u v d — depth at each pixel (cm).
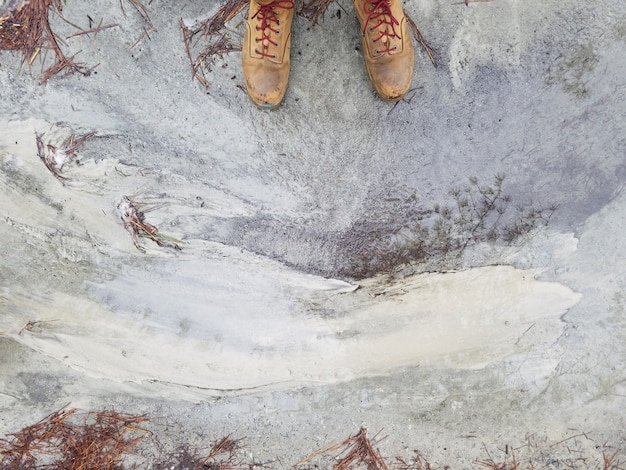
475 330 130
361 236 130
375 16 117
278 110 129
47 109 128
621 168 127
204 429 133
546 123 128
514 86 129
